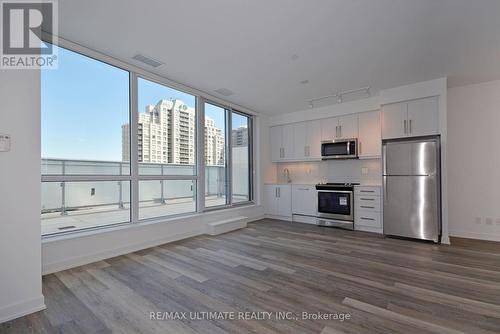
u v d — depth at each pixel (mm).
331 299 2041
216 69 3428
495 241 3773
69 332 1639
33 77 1961
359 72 3504
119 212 3412
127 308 1918
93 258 2900
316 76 3658
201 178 4418
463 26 2389
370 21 2320
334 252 3266
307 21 2328
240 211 5148
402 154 3904
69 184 3049
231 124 5172
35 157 1958
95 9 2148
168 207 4020
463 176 4066
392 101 4102
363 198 4477
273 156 6074
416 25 2379
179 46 2820
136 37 2637
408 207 3842
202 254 3195
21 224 1872
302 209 5281
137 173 3490
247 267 2746
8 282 1797
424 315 1800
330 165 5465
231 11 2186
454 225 4121
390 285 2291
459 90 4117
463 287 2238
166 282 2371
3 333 1632
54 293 2152
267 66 3322
